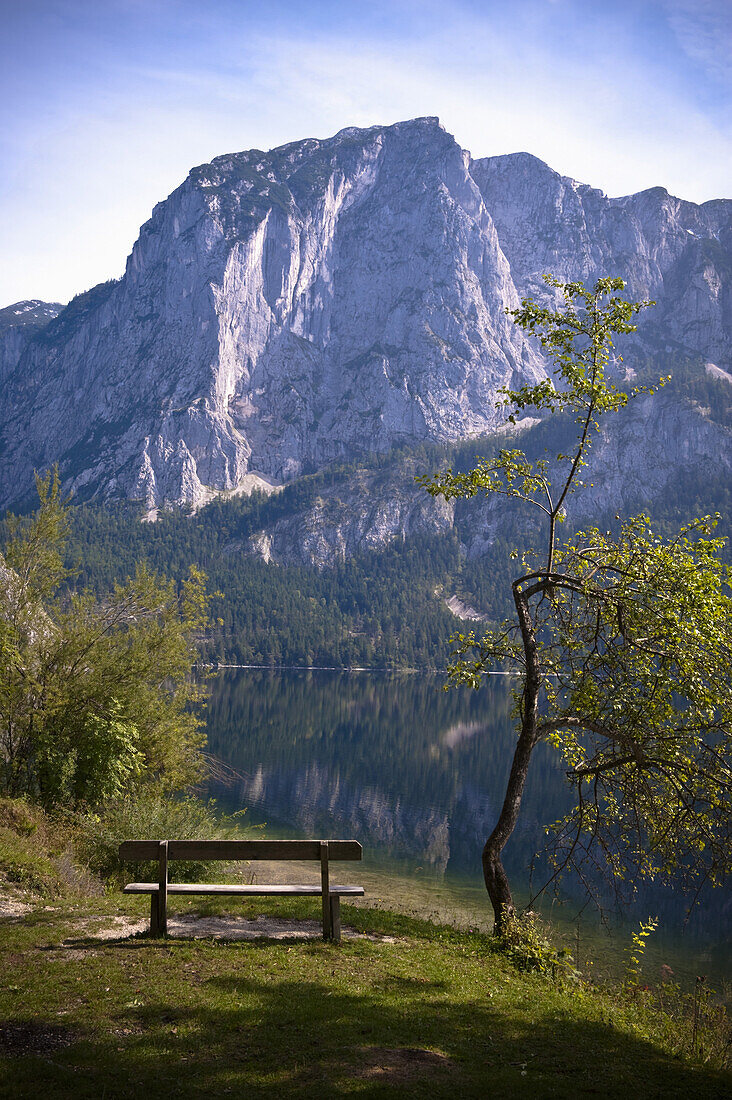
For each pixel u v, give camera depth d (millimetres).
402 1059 7617
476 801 74812
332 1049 7637
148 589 27391
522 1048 8516
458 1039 8484
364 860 50312
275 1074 6906
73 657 25438
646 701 14055
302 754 97625
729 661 13625
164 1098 6281
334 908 11805
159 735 27188
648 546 14984
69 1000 8281
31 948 10234
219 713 132250
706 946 35094
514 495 17094
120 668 26094
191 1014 8156
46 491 26641
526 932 14062
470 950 13148
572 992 11859
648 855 15500
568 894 43250
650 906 41844
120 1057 6965
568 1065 8133
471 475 17000
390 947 12172
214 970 9727
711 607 13484
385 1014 8891
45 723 23719
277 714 137125
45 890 14203
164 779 27656
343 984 9742
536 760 100375
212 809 25672
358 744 108938
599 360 16453
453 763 97500
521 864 50656
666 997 13055
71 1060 6832
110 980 8992
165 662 27125
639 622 14336
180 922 12188
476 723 140625
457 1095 6887
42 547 26391
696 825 14141
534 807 71625
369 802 71812
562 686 15312
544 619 16156
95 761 22922
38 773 22484
